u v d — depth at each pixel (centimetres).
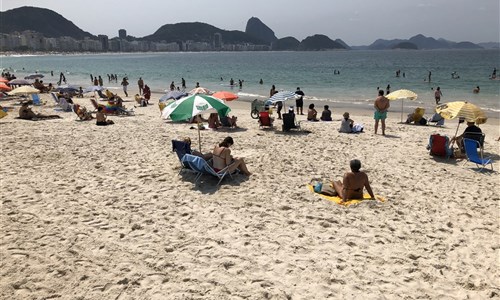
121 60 15750
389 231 604
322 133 1400
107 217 648
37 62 13850
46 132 1363
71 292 440
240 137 1308
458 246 564
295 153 1086
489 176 905
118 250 538
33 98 2247
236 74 6166
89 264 499
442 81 4234
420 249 553
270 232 596
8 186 792
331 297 439
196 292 443
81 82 5078
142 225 618
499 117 1934
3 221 624
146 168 925
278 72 6638
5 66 10406
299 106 1953
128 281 463
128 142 1203
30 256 516
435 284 469
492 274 492
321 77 5200
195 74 6322
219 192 765
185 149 862
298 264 506
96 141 1217
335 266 502
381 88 3578
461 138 1069
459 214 679
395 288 459
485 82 4006
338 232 598
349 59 13875
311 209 682
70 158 1013
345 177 710
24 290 441
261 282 464
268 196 743
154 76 5897
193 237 579
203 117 1769
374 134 1388
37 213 659
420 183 845
